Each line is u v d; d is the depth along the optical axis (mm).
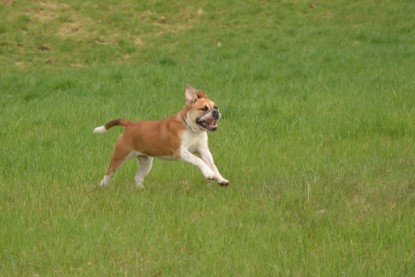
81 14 31266
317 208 11148
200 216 10734
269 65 23984
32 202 11539
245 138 15555
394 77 21906
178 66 24500
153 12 32500
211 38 29062
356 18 31609
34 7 31422
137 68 24000
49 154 14719
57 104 19578
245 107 18141
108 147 15203
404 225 10156
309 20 31641
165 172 13328
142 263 9062
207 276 8562
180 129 11797
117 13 31594
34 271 8992
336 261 8945
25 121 17578
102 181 12578
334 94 19750
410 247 9445
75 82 22188
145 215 10766
